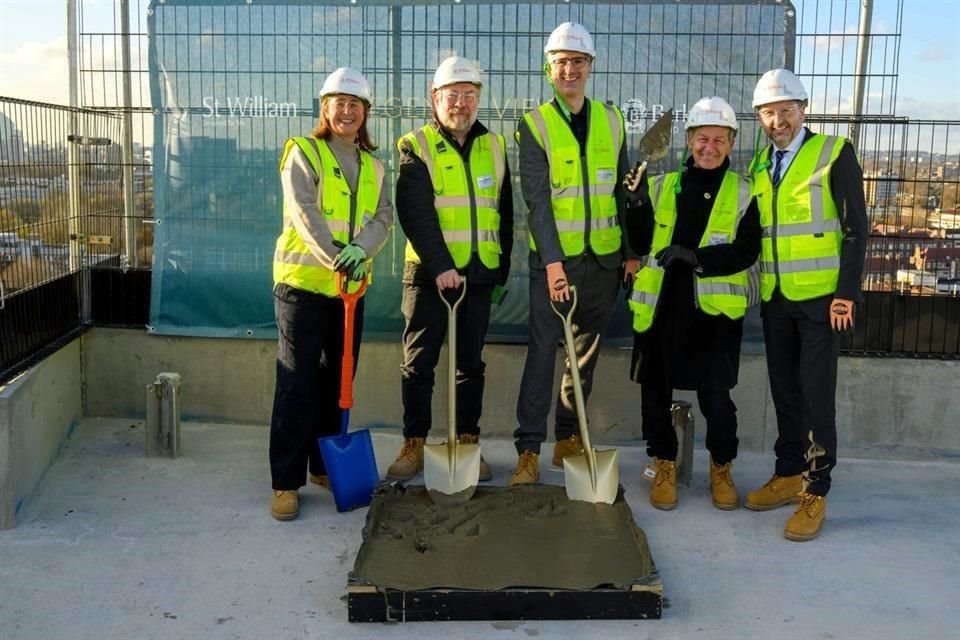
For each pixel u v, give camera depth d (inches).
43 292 173.6
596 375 187.3
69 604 122.4
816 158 145.0
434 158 158.4
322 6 184.9
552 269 152.6
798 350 152.6
